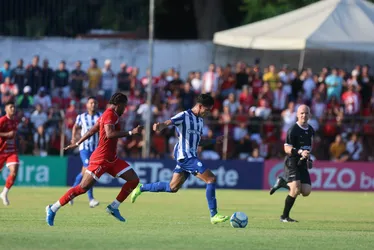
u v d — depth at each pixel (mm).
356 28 57031
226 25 80625
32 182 53281
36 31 66688
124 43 65312
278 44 56938
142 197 45719
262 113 55875
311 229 28625
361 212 37906
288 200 31469
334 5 58688
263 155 55688
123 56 65250
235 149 55656
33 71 57250
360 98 58312
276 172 55281
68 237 23328
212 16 79562
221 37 61344
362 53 66125
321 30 56594
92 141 36969
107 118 26734
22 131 53656
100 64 65000
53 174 53469
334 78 57969
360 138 56344
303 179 31375
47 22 67500
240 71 59094
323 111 57031
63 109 56656
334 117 56344
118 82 58156
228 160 54938
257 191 53594
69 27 68938
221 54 66375
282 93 57281
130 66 65375
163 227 27828
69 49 64625
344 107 57250
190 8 82750
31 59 64250
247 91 57062
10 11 65688
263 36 57812
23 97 55375
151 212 35094
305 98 58000
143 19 74750
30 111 54750
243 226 28172
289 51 66188
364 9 58656
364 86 58531
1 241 22078
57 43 64625
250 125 55906
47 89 57469
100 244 21844
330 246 22797
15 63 64125
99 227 27266
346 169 55844
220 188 54969
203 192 51375
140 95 56844
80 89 57594
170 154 54844
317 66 66250
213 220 28391
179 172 29875
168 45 66188
